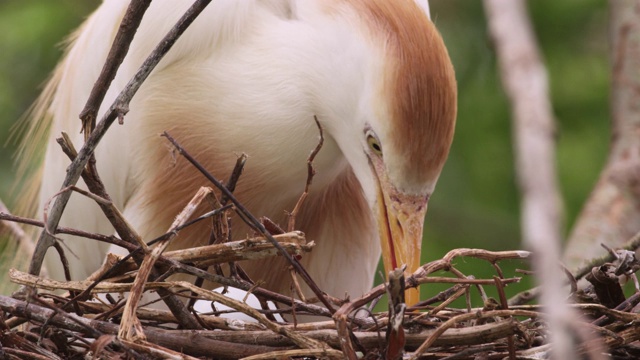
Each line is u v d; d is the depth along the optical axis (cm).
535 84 218
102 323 488
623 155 687
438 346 488
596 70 1135
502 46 225
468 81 1148
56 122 804
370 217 784
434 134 620
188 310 519
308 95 660
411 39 626
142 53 697
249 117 676
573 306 493
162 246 479
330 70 647
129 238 492
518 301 562
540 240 210
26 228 898
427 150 620
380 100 621
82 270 797
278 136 674
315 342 478
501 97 1135
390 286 445
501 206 1152
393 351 458
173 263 492
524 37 222
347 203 771
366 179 648
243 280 544
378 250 804
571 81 1134
